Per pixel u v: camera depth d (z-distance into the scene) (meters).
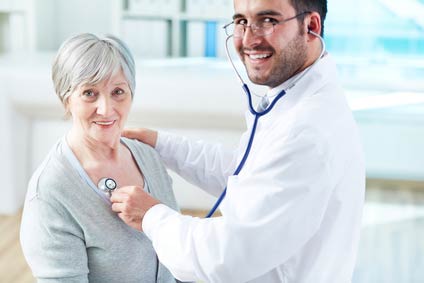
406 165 4.90
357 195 1.59
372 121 4.83
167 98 3.82
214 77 3.83
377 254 3.65
